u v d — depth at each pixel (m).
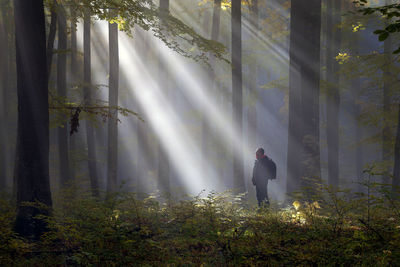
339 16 17.16
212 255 5.97
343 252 5.20
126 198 8.79
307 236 6.24
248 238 6.35
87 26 16.94
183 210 8.53
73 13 12.30
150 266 5.44
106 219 6.81
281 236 6.39
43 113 8.26
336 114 17.16
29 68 8.10
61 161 18.19
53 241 6.82
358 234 5.79
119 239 6.04
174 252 6.11
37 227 7.66
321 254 5.20
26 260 6.05
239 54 14.34
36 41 8.16
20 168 8.12
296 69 11.03
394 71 15.91
